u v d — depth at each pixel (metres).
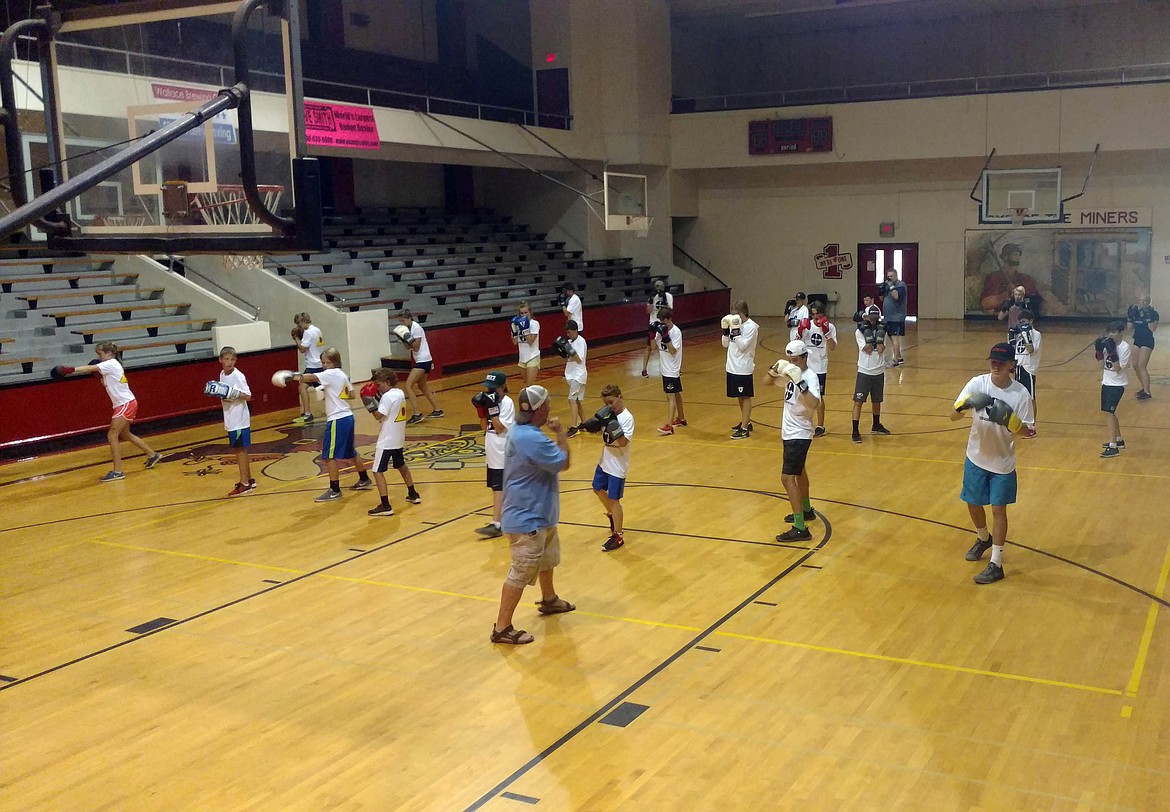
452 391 19.00
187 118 4.73
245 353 16.73
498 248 28.30
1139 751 5.39
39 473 13.14
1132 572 8.22
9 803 5.26
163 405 15.80
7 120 6.48
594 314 25.84
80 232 6.62
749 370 13.85
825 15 31.17
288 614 7.92
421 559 9.19
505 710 6.14
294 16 5.71
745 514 10.28
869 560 8.73
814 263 31.38
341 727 6.00
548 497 7.14
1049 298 28.41
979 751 5.44
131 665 7.04
